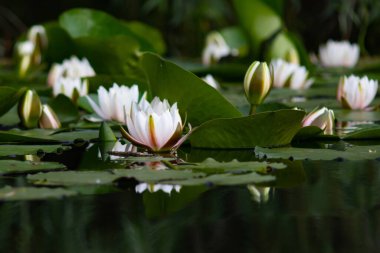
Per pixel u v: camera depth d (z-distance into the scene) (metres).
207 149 3.66
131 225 3.27
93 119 3.93
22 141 3.74
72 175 3.44
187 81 3.67
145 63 3.75
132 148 3.68
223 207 3.33
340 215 3.29
